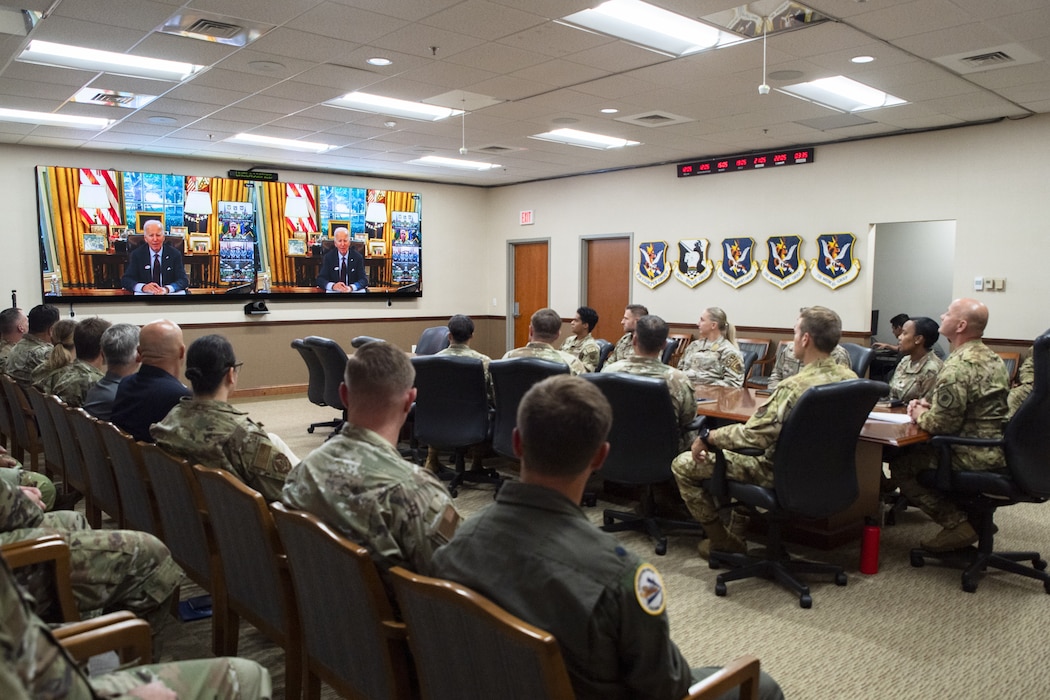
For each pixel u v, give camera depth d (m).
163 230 8.05
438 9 3.94
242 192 8.54
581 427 1.20
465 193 10.66
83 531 2.03
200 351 2.17
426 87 5.50
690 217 8.53
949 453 3.14
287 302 9.00
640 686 1.16
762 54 4.65
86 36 4.34
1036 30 4.18
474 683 1.17
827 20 4.06
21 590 0.87
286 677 1.84
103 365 3.73
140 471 2.46
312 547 1.52
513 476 4.90
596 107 6.09
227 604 2.14
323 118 6.48
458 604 1.11
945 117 6.27
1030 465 2.92
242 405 8.06
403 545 1.53
